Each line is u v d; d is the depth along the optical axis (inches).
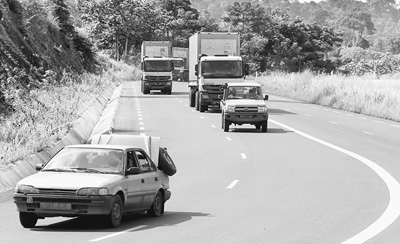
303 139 1795.0
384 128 2129.7
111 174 754.2
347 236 695.1
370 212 849.5
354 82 3686.0
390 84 3540.8
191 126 2095.2
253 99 2003.0
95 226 757.3
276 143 1708.9
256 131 1995.6
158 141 870.4
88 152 786.2
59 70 2847.0
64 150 794.2
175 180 1168.2
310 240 674.2
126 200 753.6
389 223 772.0
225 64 2566.4
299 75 4404.5
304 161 1396.4
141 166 810.8
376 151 1557.6
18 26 2546.8
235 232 719.7
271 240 674.2
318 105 3193.9
